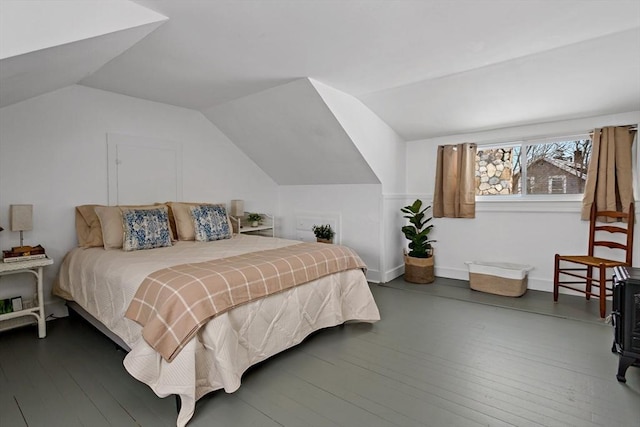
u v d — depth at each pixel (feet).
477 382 6.23
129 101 11.09
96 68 8.02
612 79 8.68
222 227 11.31
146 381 5.35
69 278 8.75
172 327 5.29
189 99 11.55
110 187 10.64
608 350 7.47
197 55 8.02
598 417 5.20
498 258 12.75
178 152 12.46
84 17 5.30
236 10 6.07
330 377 6.46
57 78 7.53
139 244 9.07
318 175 14.38
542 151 11.94
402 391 5.97
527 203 11.96
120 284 6.61
